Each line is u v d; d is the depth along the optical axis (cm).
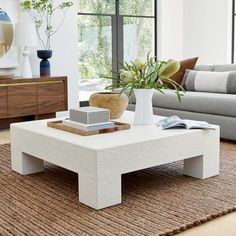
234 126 425
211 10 714
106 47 700
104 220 236
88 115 285
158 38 751
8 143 445
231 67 524
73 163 265
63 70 611
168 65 310
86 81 684
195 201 265
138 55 742
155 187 294
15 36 537
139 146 266
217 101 437
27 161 326
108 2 695
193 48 752
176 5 756
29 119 560
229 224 235
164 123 310
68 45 612
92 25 680
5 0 554
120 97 343
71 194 280
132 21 728
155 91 520
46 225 230
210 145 311
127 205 259
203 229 228
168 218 238
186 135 293
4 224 232
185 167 321
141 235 216
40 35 585
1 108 504
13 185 300
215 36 712
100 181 250
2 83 502
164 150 281
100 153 247
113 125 295
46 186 297
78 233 220
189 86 527
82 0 665
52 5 590
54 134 289
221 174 323
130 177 319
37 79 530
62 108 557
